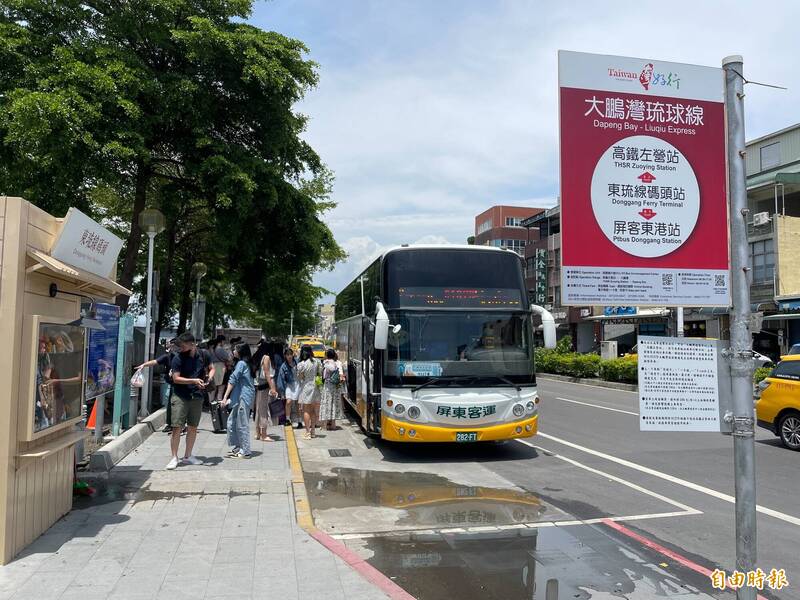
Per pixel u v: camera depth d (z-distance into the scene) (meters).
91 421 9.44
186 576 4.60
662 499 7.37
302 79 14.67
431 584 4.77
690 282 3.36
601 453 10.38
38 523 5.40
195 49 13.02
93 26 13.37
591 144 3.30
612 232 3.28
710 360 3.10
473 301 9.76
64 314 5.91
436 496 7.53
